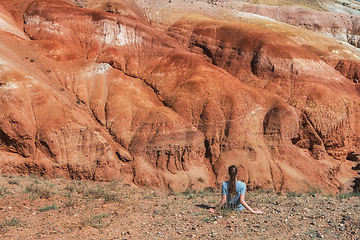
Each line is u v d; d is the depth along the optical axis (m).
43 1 41.03
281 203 8.59
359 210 7.14
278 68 40.94
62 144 25.12
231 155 31.62
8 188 11.46
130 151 29.16
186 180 28.83
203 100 34.12
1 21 36.38
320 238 5.31
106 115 31.36
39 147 24.39
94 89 33.09
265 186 29.77
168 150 29.39
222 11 57.44
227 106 33.97
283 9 78.31
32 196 9.66
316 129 37.00
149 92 35.84
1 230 6.30
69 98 31.34
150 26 43.25
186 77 36.88
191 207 8.34
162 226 6.42
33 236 5.97
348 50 53.00
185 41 46.22
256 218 6.77
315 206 7.89
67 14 40.09
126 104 32.28
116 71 35.69
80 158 25.17
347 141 39.03
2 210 7.92
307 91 39.19
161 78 37.00
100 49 38.94
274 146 33.34
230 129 32.72
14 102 25.22
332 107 38.16
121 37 40.59
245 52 42.72
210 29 46.41
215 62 43.81
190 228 6.18
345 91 41.81
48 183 14.85
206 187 28.03
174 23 51.06
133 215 7.45
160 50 40.50
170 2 56.53
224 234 5.69
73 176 24.50
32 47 34.28
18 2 42.06
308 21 76.06
